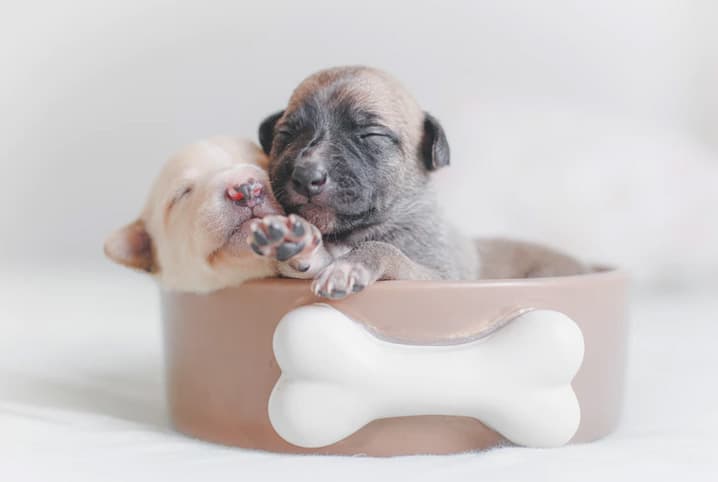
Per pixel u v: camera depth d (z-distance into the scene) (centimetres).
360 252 45
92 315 82
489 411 43
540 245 62
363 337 43
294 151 47
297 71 86
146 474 42
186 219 44
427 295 43
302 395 43
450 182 89
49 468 42
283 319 43
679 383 57
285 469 42
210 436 46
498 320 44
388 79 51
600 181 90
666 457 44
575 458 43
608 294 46
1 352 67
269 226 41
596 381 46
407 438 44
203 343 45
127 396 55
